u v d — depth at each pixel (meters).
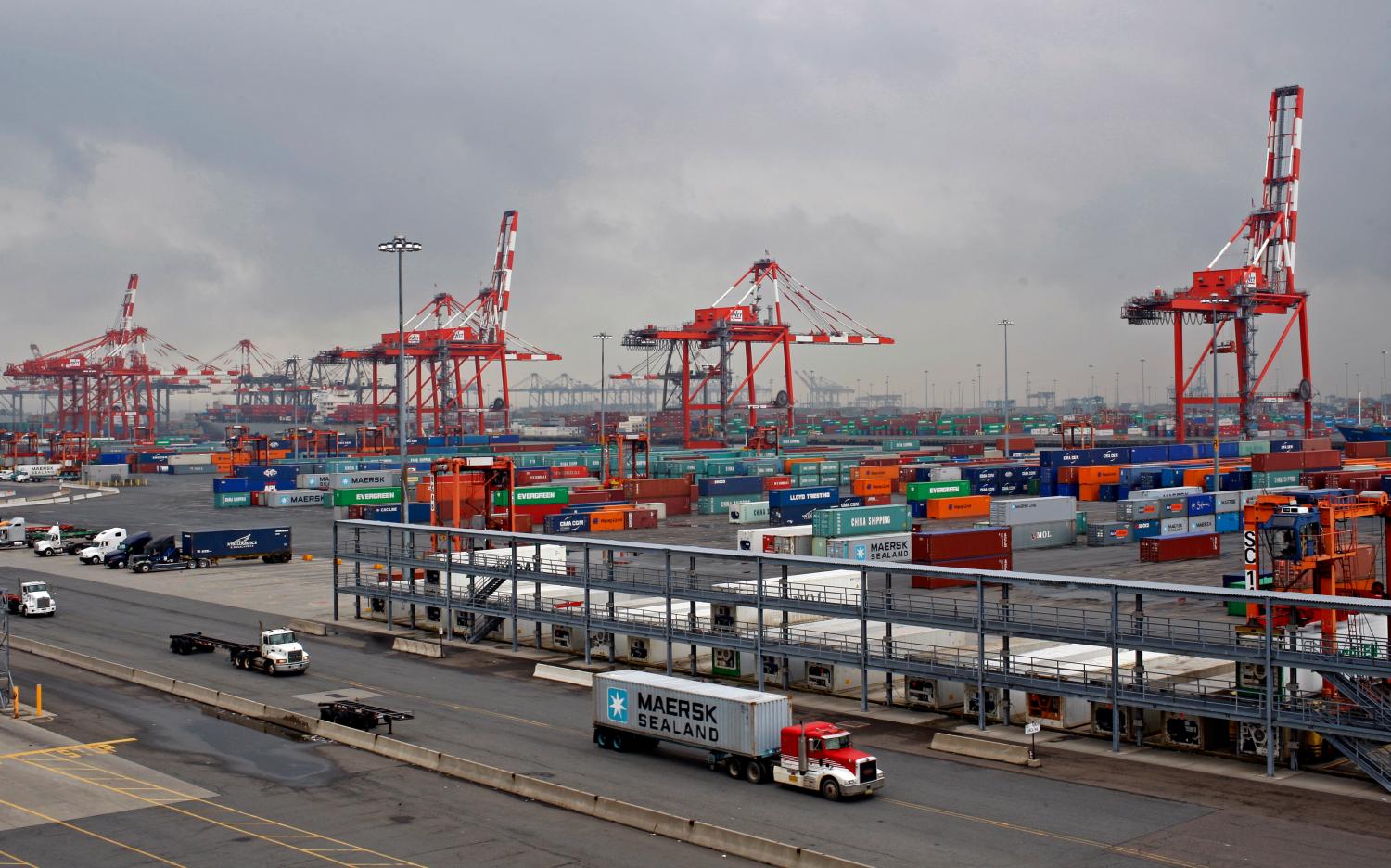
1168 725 51.25
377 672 69.38
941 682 58.41
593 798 44.03
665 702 49.81
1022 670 55.00
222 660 73.12
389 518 146.00
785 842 40.12
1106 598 89.06
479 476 130.25
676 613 70.56
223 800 46.03
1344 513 60.31
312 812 44.50
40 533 140.75
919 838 40.16
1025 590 94.69
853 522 117.50
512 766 49.72
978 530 99.19
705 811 43.41
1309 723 45.53
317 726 55.84
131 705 61.97
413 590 83.50
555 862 39.06
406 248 94.88
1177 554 109.81
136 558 115.25
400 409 96.50
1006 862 38.00
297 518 165.50
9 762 51.34
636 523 145.75
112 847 41.09
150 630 83.88
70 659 73.31
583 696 63.12
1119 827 40.97
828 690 62.44
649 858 39.41
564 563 77.56
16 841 41.72
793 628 64.75
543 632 80.12
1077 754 50.44
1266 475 167.50
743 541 118.44
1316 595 47.19
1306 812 42.16
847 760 44.78
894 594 59.12
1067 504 126.19
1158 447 199.00
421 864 39.06
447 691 64.38
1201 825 40.97
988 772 47.97
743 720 46.97
